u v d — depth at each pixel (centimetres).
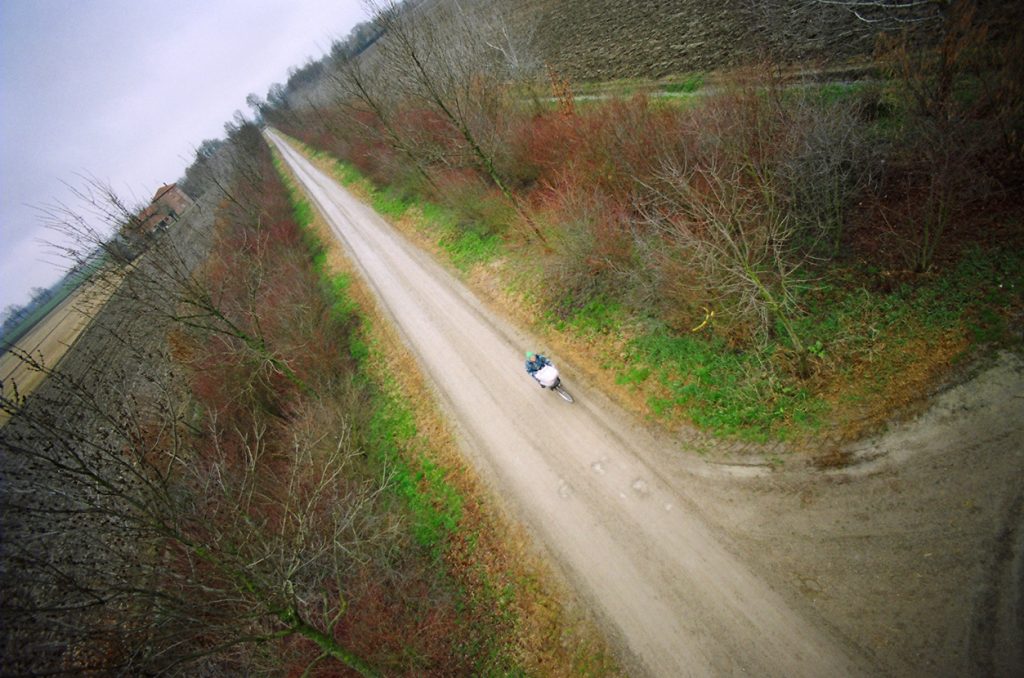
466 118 1998
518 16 4012
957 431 906
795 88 1709
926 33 1493
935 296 1097
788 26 2011
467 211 2380
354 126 3600
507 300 1930
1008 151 1175
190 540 759
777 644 831
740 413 1140
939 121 1101
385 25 1839
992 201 1170
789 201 1298
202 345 1806
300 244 3341
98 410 1110
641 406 1301
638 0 3127
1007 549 762
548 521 1195
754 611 877
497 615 1095
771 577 898
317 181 4681
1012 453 843
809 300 1251
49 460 771
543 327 1720
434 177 2483
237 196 3594
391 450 1630
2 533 750
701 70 2164
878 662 754
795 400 1099
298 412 1616
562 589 1070
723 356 1263
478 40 2389
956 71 1219
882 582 813
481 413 1559
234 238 2867
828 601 833
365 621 1067
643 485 1146
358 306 2464
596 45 3006
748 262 1088
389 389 1873
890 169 1367
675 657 892
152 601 730
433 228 2711
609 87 2509
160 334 1958
